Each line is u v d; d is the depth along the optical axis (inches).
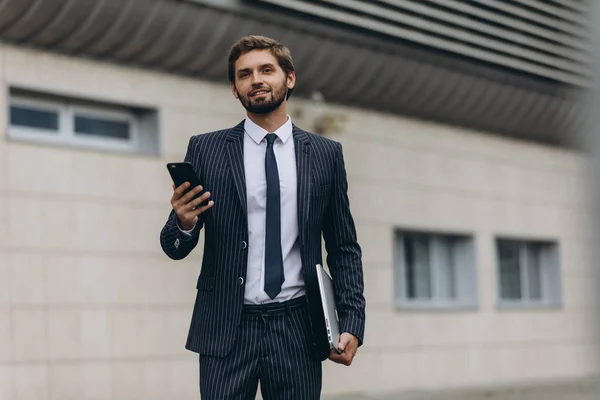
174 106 491.2
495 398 548.7
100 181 458.0
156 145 484.4
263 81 159.9
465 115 641.6
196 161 163.5
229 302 160.2
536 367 687.1
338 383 554.6
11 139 430.0
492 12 636.7
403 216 602.2
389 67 575.5
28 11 422.0
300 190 161.6
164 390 473.7
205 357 162.1
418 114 618.5
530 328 686.5
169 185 483.5
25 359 426.6
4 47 431.8
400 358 590.9
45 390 431.5
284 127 164.4
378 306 579.8
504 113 663.1
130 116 485.4
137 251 469.1
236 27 495.2
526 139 700.7
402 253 617.0
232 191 160.7
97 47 457.7
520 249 706.8
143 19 457.4
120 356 458.3
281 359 160.7
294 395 161.9
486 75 634.8
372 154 586.9
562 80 678.5
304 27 525.7
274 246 160.2
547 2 670.5
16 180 430.0
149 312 470.9
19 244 428.8
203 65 496.1
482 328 649.6
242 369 160.4
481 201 659.4
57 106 457.1
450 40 608.7
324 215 167.0
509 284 696.4
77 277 446.6
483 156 664.4
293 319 161.6
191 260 489.7
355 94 573.9
